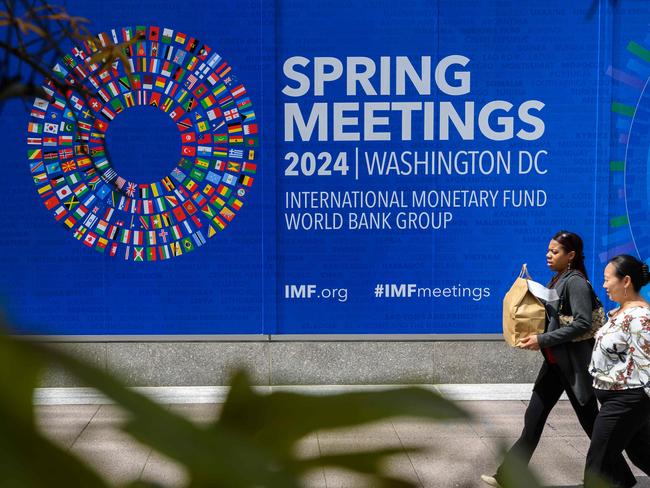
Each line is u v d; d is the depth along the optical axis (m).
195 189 7.53
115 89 7.41
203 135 7.50
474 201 7.61
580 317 5.33
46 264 7.57
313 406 0.24
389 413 0.24
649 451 5.13
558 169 7.61
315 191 7.56
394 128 7.55
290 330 7.62
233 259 7.59
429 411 0.24
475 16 7.48
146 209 7.53
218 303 7.61
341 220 7.58
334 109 7.51
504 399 7.47
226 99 7.48
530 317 5.45
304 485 0.22
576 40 7.51
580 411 5.46
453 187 7.59
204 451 0.21
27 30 0.52
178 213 7.54
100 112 7.42
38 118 7.42
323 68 7.48
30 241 7.55
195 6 7.40
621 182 7.59
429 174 7.59
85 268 7.58
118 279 7.59
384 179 7.58
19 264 7.56
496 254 7.65
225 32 7.43
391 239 7.61
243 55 7.45
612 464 5.08
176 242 7.56
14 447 0.18
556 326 5.48
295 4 7.43
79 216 7.52
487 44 7.50
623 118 7.55
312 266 7.61
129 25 7.38
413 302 7.64
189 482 0.21
